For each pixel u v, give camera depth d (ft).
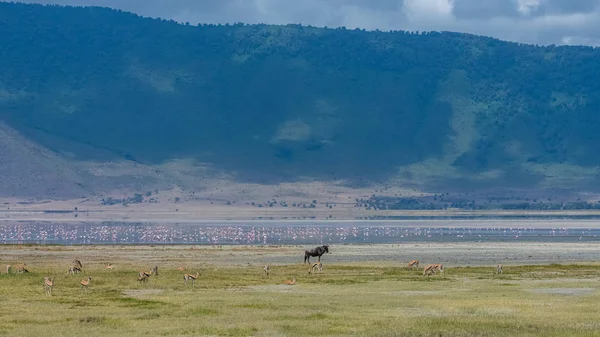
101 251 415.64
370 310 174.60
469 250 434.30
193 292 209.15
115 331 146.51
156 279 240.32
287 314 167.73
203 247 460.14
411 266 298.76
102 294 202.59
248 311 172.35
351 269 292.20
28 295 199.11
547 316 165.07
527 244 499.92
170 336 142.20
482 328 149.59
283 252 411.75
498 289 219.61
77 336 140.97
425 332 144.87
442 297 199.52
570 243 514.68
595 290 217.56
